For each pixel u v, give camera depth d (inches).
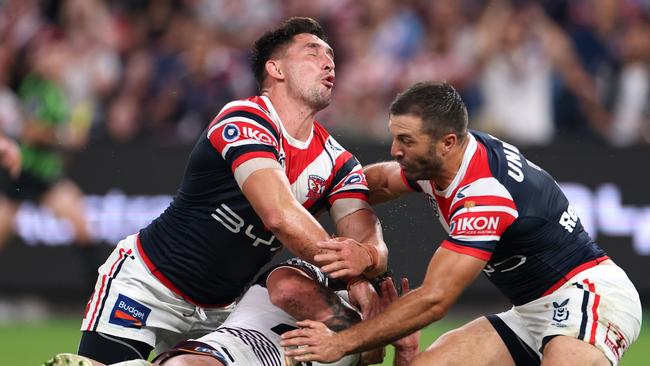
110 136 1990.7
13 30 2062.0
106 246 1795.0
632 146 1720.0
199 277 845.2
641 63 1953.7
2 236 1798.7
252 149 786.8
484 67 1957.4
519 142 1748.3
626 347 832.3
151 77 2064.5
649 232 1706.4
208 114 2018.9
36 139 1782.7
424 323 766.5
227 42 2075.5
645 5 2007.9
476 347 858.1
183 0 2117.4
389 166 879.1
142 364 762.8
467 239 770.8
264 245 836.6
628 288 838.5
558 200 826.8
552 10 1983.3
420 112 770.2
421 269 1149.7
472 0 2036.2
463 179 788.6
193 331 888.9
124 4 2129.7
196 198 828.0
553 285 830.5
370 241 829.2
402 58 2020.2
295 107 828.0
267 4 2105.1
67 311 1790.1
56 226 1795.0
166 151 1795.0
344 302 828.6
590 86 1945.1
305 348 765.3
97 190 1800.0
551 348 806.5
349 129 1947.6
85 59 2066.9
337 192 852.6
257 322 834.2
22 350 1417.3
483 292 1759.4
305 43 832.3
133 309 845.2
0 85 2012.8
